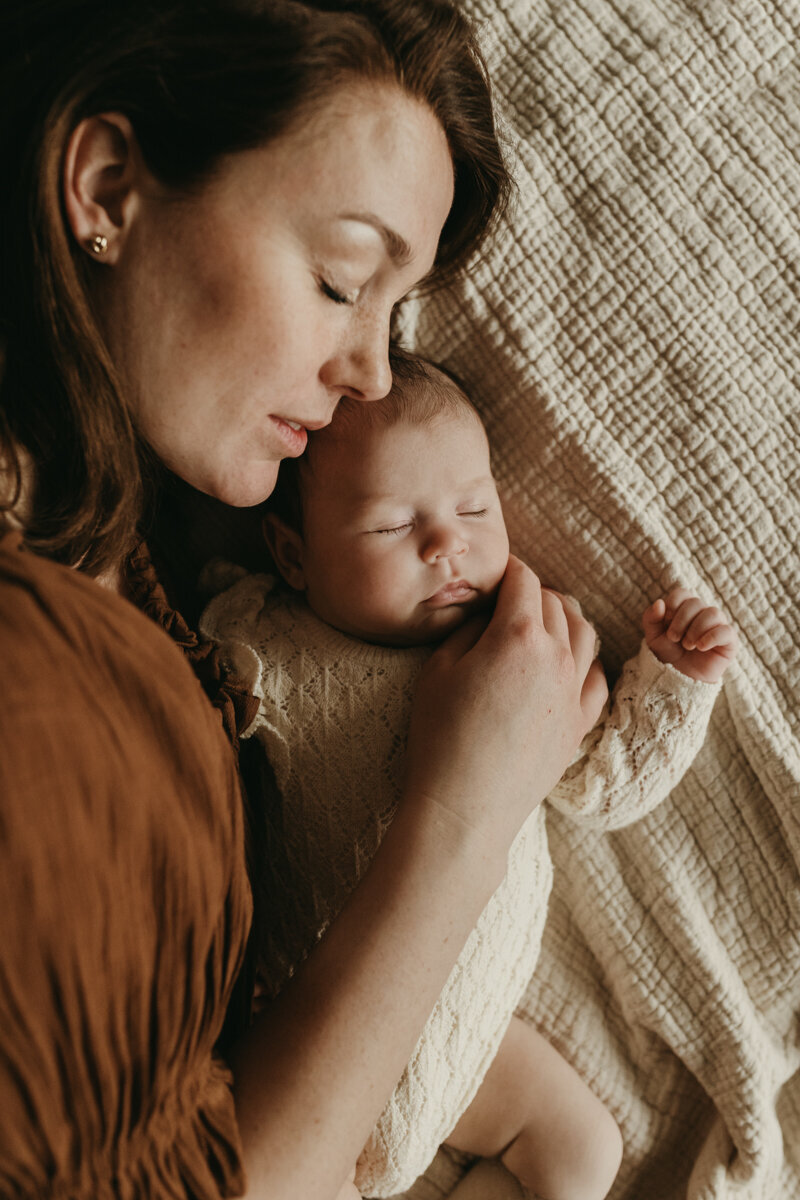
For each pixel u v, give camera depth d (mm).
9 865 358
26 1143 379
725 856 1023
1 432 613
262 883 908
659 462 922
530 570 902
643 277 895
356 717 903
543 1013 1088
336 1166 551
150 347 617
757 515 917
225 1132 506
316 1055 563
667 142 880
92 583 472
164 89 541
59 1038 380
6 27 531
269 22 535
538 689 733
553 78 880
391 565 891
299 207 567
